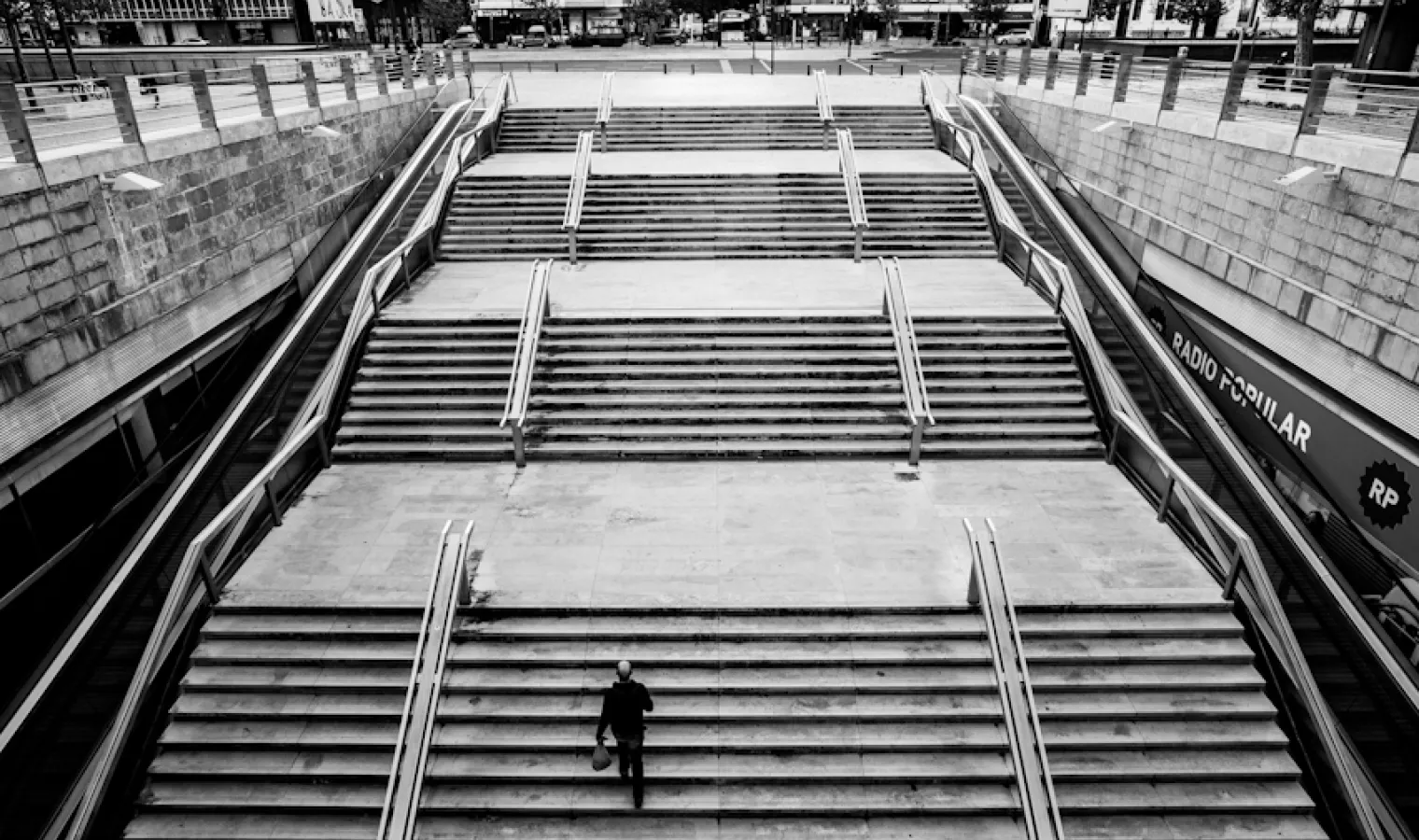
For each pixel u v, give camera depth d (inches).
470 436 407.5
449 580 284.0
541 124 792.9
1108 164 573.6
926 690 276.7
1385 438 327.9
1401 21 629.6
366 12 2091.5
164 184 398.3
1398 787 239.0
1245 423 427.5
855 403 419.2
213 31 1935.3
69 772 247.9
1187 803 252.8
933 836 248.8
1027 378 434.9
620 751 246.2
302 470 378.0
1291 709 265.4
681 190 635.5
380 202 537.0
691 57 1567.4
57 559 331.9
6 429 307.7
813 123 791.1
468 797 257.3
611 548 331.0
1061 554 323.3
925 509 357.1
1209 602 295.1
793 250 580.7
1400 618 315.3
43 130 446.9
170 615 267.7
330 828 252.8
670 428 410.3
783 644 289.7
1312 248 370.6
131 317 372.8
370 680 280.5
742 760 265.6
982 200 620.7
